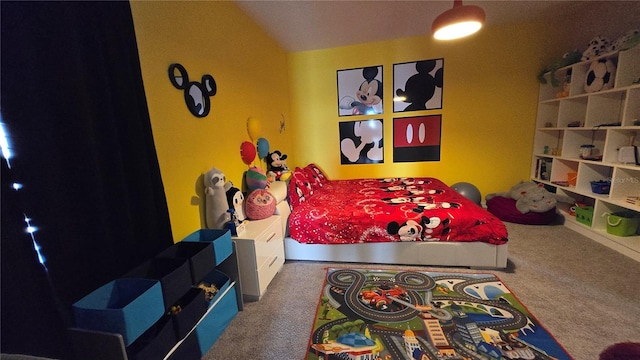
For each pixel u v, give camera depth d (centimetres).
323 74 397
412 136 388
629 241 240
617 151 249
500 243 216
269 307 189
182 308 133
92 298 110
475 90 360
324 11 271
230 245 175
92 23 114
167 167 165
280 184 277
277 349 153
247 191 261
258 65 296
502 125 363
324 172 427
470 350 146
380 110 390
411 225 228
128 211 127
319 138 418
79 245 109
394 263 241
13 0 89
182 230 178
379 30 333
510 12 306
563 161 323
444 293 196
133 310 104
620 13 260
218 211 193
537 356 140
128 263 127
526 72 345
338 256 247
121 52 125
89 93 114
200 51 196
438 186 320
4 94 88
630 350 140
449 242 228
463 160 381
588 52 276
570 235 281
